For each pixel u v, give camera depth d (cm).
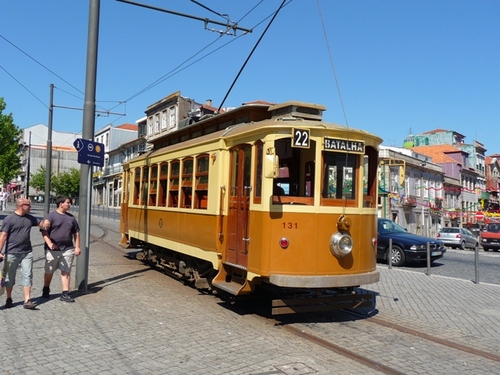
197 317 810
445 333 759
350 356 623
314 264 757
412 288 1170
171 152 1143
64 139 9469
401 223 3994
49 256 872
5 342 639
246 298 902
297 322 803
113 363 572
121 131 6450
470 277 1467
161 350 625
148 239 1280
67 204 885
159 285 1091
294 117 829
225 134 898
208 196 935
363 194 822
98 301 898
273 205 759
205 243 938
